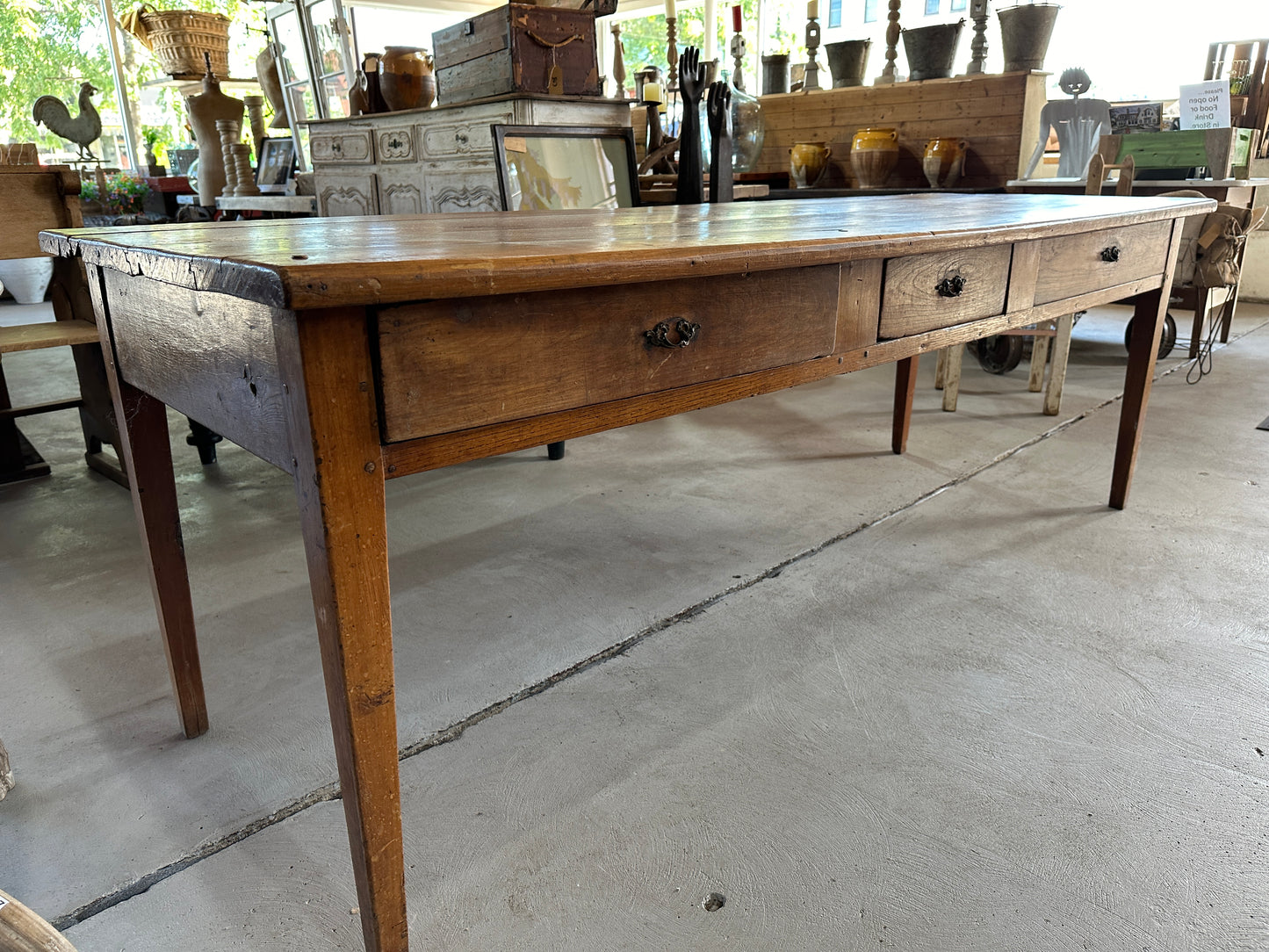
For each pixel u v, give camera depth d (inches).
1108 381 138.6
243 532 86.3
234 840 45.4
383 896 35.9
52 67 265.3
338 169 151.6
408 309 29.1
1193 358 150.4
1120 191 133.6
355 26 241.9
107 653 63.8
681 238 40.9
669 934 39.3
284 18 182.1
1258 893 40.9
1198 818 45.9
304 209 160.6
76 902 41.3
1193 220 138.3
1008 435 112.3
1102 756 50.9
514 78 111.6
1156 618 66.3
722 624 66.8
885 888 41.7
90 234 45.0
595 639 64.8
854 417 121.8
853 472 99.8
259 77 199.6
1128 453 84.8
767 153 192.7
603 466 104.0
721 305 39.5
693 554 79.0
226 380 34.3
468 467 104.7
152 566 49.4
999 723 54.2
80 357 102.2
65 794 48.8
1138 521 84.4
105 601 72.1
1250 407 123.4
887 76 169.9
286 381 29.0
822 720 54.8
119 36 268.1
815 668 60.6
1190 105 142.2
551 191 115.5
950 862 43.1
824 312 44.9
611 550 80.3
